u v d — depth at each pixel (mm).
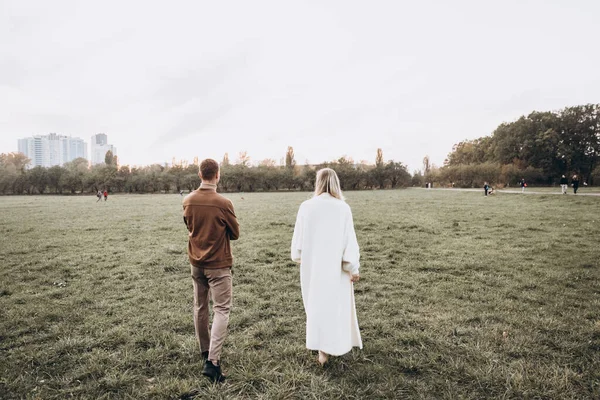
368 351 3730
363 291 5941
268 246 10055
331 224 3393
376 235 11820
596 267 7164
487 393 3010
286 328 4332
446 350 3725
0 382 3201
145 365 3496
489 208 21125
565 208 19453
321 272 3379
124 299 5625
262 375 3273
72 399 2951
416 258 8375
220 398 2938
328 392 3021
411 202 28266
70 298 5641
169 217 19172
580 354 3654
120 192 72500
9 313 4934
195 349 3777
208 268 3223
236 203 30828
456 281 6418
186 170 84750
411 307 5059
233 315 4828
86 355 3660
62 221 17250
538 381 3104
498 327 4309
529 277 6562
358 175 76500
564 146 65562
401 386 3105
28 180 70250
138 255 9000
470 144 92000
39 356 3668
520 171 62656
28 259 8688
